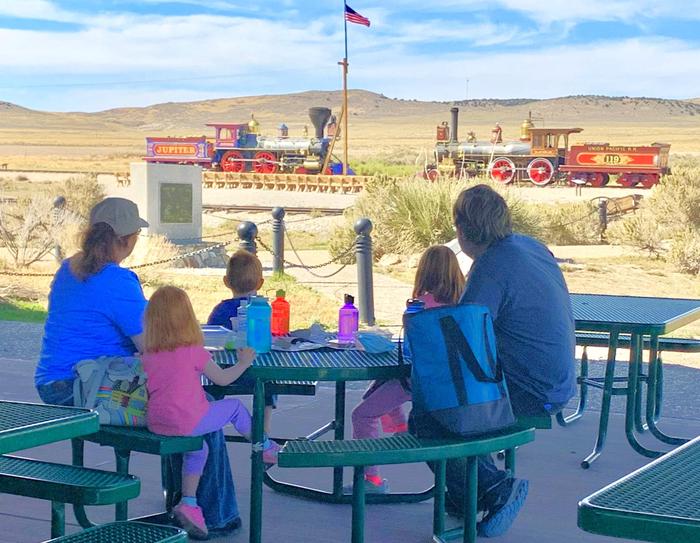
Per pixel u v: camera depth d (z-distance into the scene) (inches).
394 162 3570.4
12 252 726.5
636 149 1819.6
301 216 1184.2
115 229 190.5
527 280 186.2
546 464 242.2
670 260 748.6
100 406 177.6
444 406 167.6
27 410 137.9
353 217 813.2
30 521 197.2
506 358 188.4
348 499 211.8
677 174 935.0
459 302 189.5
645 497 94.7
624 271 733.3
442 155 2054.6
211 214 1226.0
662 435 262.8
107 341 186.9
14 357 386.6
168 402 175.2
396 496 212.5
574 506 210.5
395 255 780.0
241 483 227.1
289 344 198.7
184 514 183.5
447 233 777.6
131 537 135.4
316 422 280.4
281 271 647.1
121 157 4586.6
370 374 177.6
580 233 953.5
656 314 251.8
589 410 305.1
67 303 186.5
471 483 176.1
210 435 188.2
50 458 244.7
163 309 175.5
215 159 2144.4
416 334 169.0
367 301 496.4
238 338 196.4
